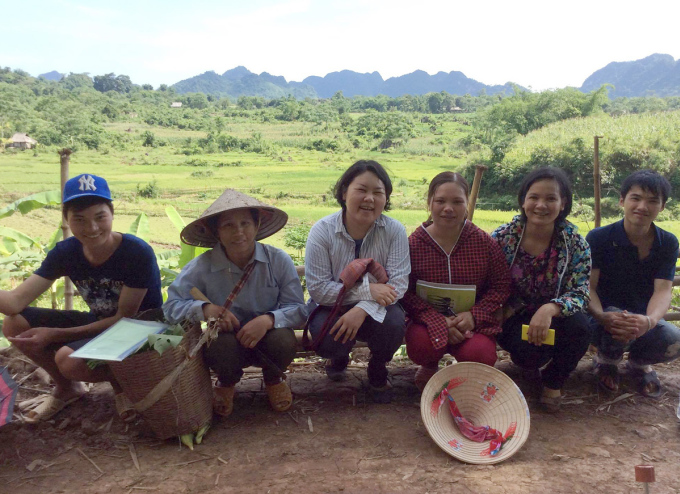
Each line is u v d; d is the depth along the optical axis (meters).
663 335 3.08
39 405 2.95
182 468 2.43
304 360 3.77
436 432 2.59
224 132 69.06
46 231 17.81
